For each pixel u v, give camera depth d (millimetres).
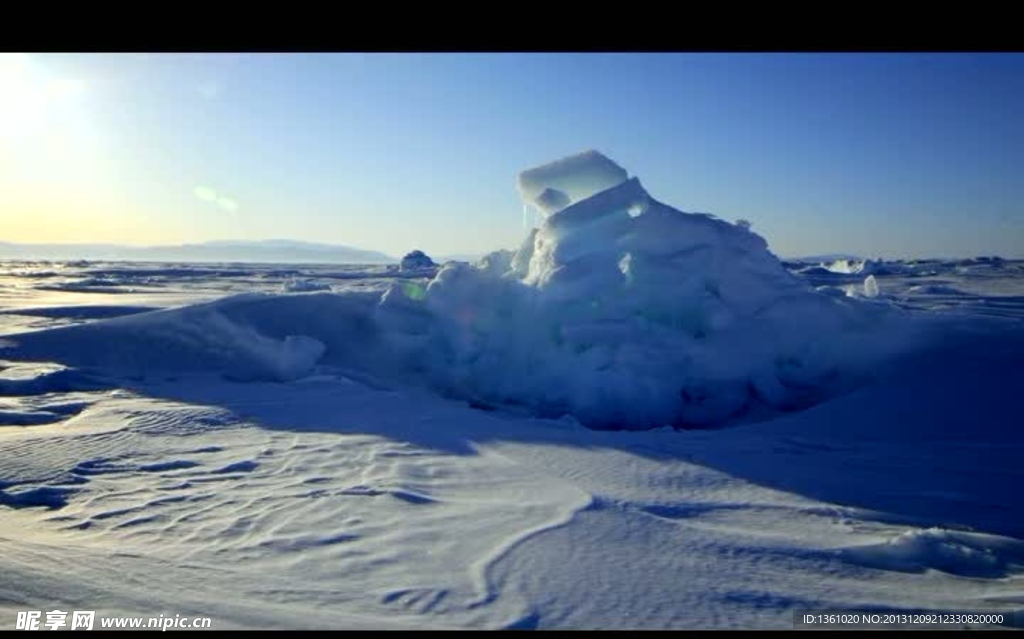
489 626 3092
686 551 4043
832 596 3486
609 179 10922
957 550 3998
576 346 9508
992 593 3557
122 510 4734
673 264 9625
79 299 24219
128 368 10320
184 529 4352
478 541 4137
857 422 7195
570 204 11102
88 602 3236
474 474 5617
